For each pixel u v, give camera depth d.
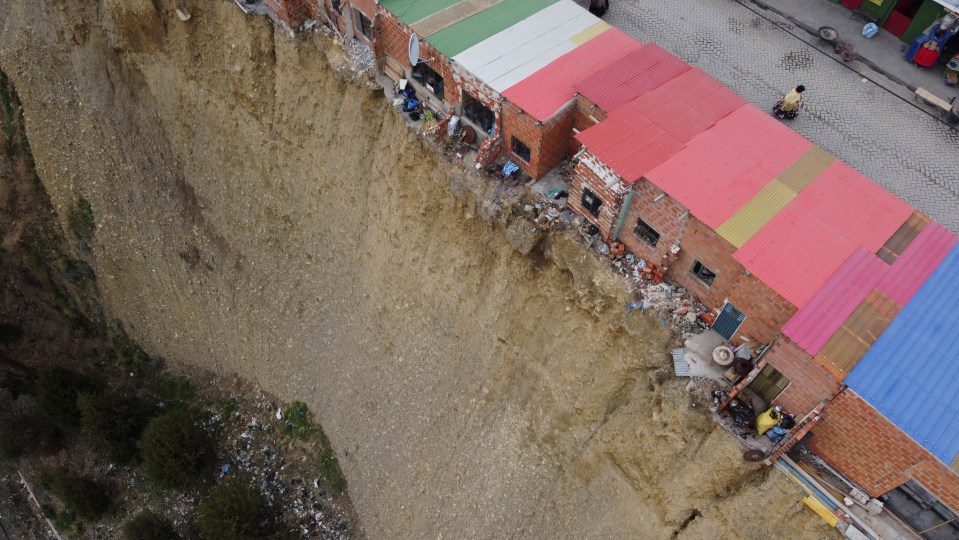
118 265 38.94
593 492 25.12
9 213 40.34
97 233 39.00
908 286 19.80
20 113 40.22
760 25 31.11
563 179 26.61
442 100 28.75
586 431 25.47
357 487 32.84
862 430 18.78
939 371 18.19
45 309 40.66
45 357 40.28
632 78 25.27
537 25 27.42
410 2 27.97
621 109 24.08
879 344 18.67
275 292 34.88
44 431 37.19
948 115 27.56
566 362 25.75
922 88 28.45
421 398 30.62
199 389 37.88
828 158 22.89
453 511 29.28
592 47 26.59
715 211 21.22
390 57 29.31
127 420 36.00
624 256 24.62
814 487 19.77
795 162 22.73
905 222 21.34
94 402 35.81
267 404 36.31
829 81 28.98
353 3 28.45
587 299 24.58
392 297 30.80
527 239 25.28
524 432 27.39
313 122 31.22
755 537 20.67
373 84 29.23
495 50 26.31
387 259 30.41
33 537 36.34
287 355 35.19
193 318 37.84
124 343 39.84
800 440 20.62
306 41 30.64
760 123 23.84
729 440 20.81
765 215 21.27
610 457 24.41
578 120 25.62
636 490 23.72
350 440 33.12
